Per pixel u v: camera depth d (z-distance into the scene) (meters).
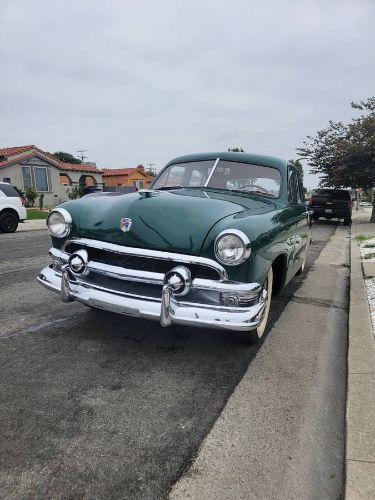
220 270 2.95
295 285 6.28
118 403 2.71
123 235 3.23
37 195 28.64
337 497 1.97
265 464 2.18
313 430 2.48
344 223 18.94
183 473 2.09
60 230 3.55
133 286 3.29
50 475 2.05
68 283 3.49
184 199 3.50
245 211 3.50
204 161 4.68
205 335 3.92
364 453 2.18
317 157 19.62
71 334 3.87
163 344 3.69
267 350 3.67
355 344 3.64
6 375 3.05
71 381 2.98
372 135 17.92
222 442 2.35
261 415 2.63
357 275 6.66
